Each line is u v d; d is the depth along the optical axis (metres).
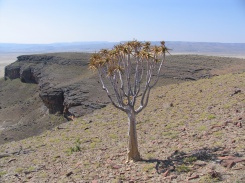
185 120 23.66
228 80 37.66
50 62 94.75
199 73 61.62
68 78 77.25
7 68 111.00
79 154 20.09
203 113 24.05
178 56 78.75
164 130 21.98
